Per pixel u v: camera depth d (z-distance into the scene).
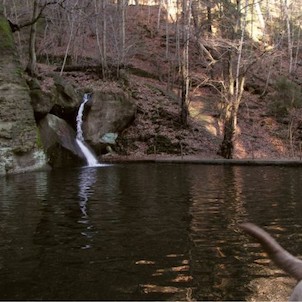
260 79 32.81
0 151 17.06
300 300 1.97
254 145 25.27
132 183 14.07
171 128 26.22
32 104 19.95
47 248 6.62
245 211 9.44
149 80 31.83
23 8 32.09
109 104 24.77
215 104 29.25
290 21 38.75
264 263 5.90
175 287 5.05
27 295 4.83
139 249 6.59
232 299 4.70
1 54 18.22
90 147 23.34
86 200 10.80
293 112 28.20
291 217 8.80
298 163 20.14
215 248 6.62
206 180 14.93
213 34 26.34
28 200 10.80
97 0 30.34
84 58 31.59
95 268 5.72
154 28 39.25
